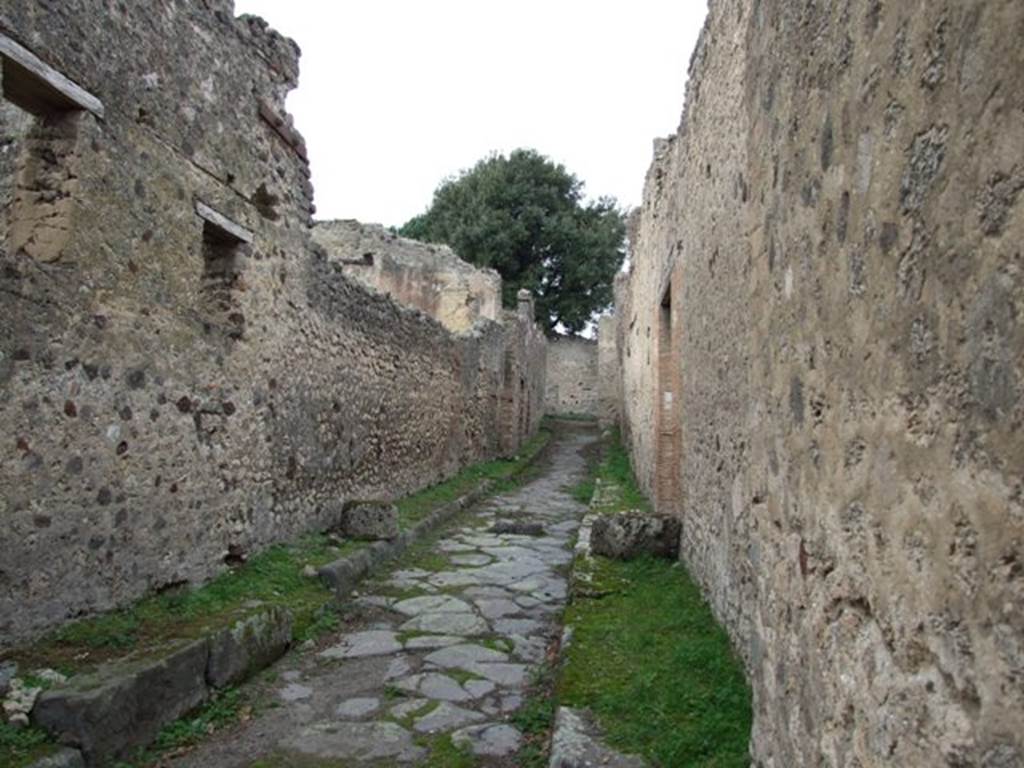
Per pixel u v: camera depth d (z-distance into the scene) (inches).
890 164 62.4
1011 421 45.3
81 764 118.5
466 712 156.0
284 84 260.5
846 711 70.6
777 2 96.7
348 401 329.7
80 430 162.7
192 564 204.5
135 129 181.8
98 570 167.9
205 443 212.4
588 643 169.2
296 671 177.9
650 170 402.9
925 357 56.3
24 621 147.4
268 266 253.6
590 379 1238.9
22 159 165.5
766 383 102.0
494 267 1208.8
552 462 732.0
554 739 124.0
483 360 627.5
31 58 149.0
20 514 147.0
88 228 165.5
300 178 277.0
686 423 248.2
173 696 143.0
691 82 247.8
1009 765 45.2
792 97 89.7
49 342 154.3
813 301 81.7
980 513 48.7
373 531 293.4
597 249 1222.3
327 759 135.3
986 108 47.9
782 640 92.1
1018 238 44.4
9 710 121.6
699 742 119.1
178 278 199.2
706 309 214.4
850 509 70.8
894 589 61.2
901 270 60.4
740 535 156.0
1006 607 45.7
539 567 290.0
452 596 245.1
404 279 789.9
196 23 208.8
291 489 270.7
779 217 95.5
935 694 54.3
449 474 516.4
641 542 253.3
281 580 224.1
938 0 54.2
